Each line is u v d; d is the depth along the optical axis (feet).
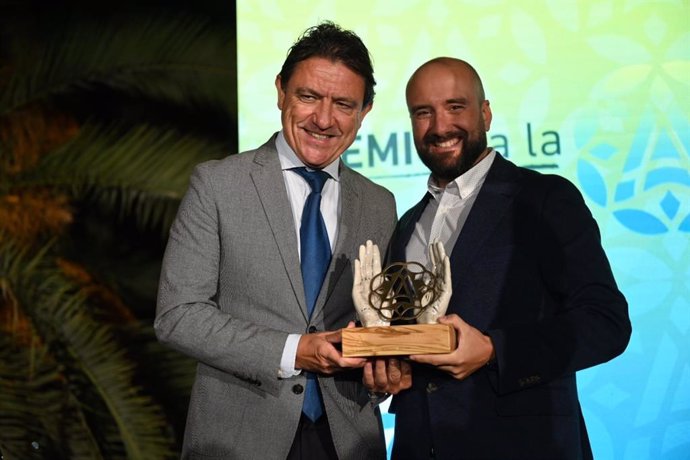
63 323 15.10
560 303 8.02
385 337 7.42
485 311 7.90
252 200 8.34
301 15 12.47
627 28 11.97
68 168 16.10
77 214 17.95
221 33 17.17
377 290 7.83
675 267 11.56
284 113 8.48
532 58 12.05
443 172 8.66
